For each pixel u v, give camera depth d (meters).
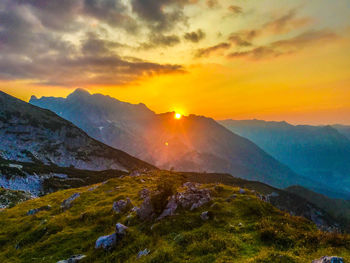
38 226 29.67
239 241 17.19
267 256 13.72
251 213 24.33
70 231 26.77
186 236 18.45
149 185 52.53
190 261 14.56
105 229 25.95
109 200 38.88
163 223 22.62
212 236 18.14
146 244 19.05
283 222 21.67
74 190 58.28
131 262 16.34
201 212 24.41
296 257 13.50
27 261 21.19
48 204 43.84
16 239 27.94
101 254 19.42
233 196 30.91
